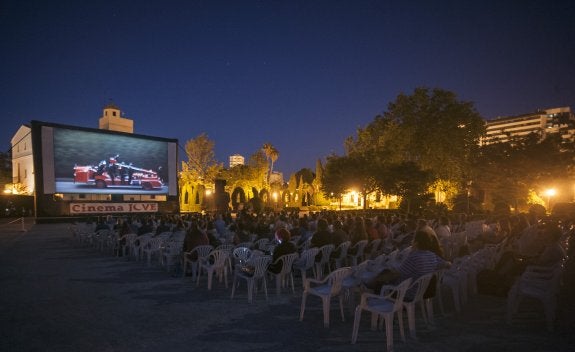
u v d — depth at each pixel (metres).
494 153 30.77
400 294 5.01
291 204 56.22
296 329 5.86
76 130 31.77
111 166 33.88
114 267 11.30
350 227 12.38
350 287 6.47
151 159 37.16
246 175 63.12
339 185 35.03
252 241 11.45
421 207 32.00
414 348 5.07
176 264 10.09
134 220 18.50
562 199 33.78
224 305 7.23
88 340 5.46
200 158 61.97
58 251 14.76
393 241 11.12
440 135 33.75
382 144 37.62
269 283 9.18
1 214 40.81
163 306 7.16
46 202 29.88
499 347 5.08
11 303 7.39
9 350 5.11
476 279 7.88
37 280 9.48
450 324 6.03
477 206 33.06
